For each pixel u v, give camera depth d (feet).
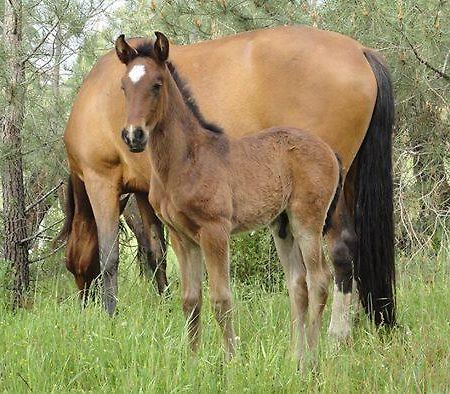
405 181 25.00
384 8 23.61
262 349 17.47
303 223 18.75
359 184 20.53
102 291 22.15
